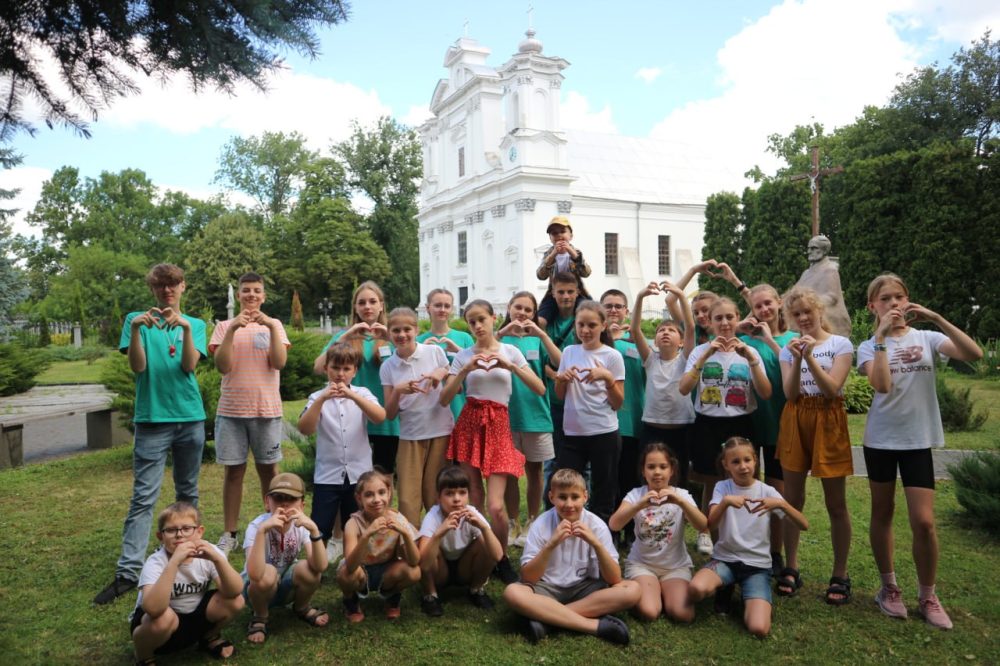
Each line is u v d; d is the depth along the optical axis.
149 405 4.51
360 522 3.99
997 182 20.17
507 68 39.09
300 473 6.55
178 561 3.29
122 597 4.29
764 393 4.49
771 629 3.79
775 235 28.12
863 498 6.25
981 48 31.94
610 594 3.81
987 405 11.55
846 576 4.20
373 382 5.22
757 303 4.91
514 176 38.47
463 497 4.04
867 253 22.62
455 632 3.80
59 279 56.06
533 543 3.97
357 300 5.10
